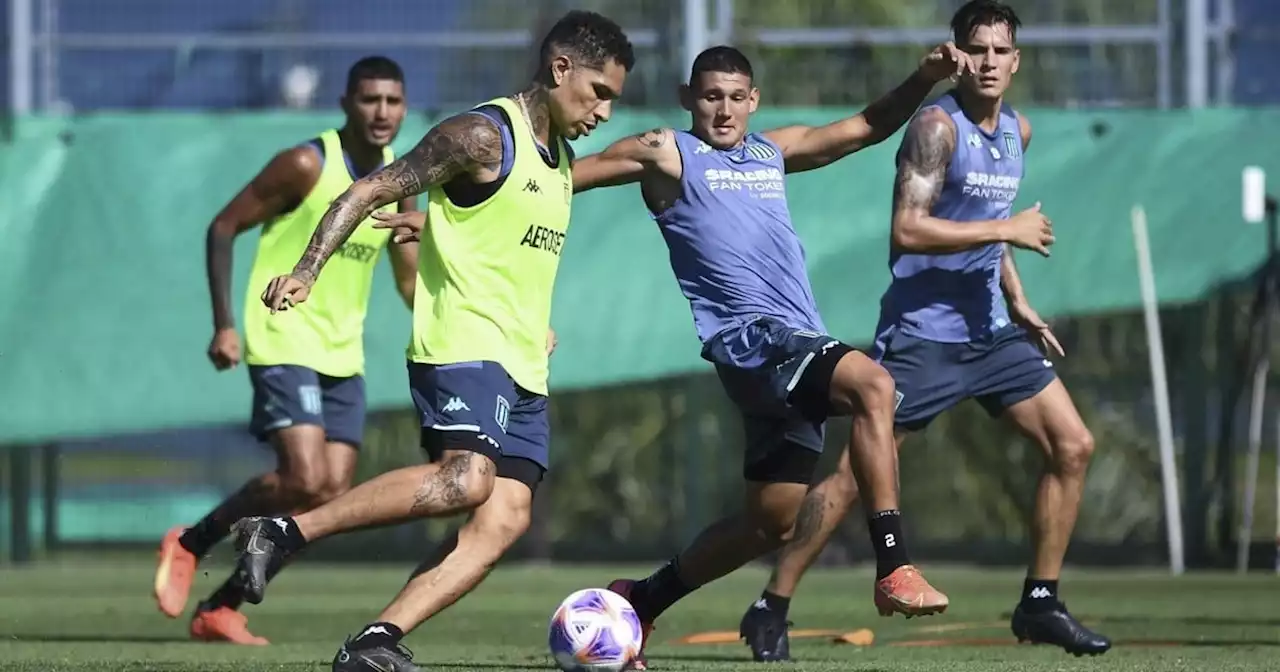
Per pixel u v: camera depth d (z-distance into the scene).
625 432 49.09
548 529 49.06
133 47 44.62
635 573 44.50
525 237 18.36
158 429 41.69
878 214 42.06
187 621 31.75
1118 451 45.38
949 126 23.77
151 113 42.03
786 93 44.34
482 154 17.98
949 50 21.66
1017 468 46.56
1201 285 42.34
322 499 27.42
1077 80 44.31
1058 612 23.83
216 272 27.44
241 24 44.66
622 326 41.94
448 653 24.69
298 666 22.06
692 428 43.88
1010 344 24.39
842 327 42.00
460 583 18.22
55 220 41.81
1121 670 21.14
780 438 21.23
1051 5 44.34
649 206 21.81
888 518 19.08
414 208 28.08
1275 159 42.34
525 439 18.78
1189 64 43.59
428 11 44.50
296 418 27.05
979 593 37.34
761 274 21.33
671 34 43.59
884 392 19.38
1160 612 32.09
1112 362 45.41
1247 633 27.72
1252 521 44.22
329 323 27.55
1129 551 45.31
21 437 41.66
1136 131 42.44
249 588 17.36
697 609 34.75
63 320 41.75
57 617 32.62
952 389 24.45
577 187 21.39
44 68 44.53
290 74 44.47
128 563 47.06
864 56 44.34
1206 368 43.47
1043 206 42.47
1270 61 44.66
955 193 24.08
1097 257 42.38
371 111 27.50
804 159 22.42
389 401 41.62
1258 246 42.25
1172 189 42.38
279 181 27.39
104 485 46.94
